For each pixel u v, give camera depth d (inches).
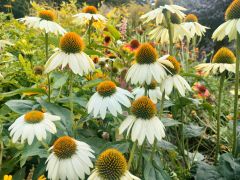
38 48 29.3
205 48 59.0
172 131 22.5
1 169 15.4
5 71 23.3
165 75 14.5
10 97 21.0
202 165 17.1
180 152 20.1
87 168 12.2
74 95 19.5
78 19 26.9
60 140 12.4
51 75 18.7
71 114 16.3
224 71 18.3
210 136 24.3
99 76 23.3
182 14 18.4
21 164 14.5
